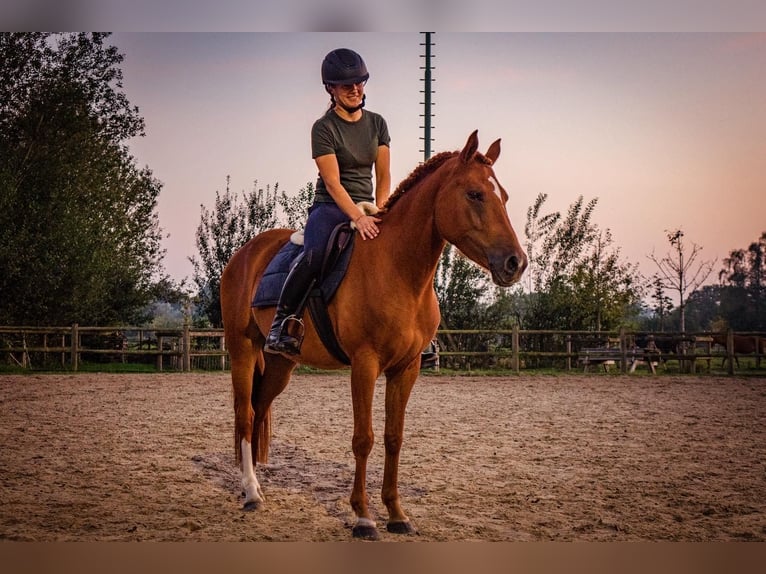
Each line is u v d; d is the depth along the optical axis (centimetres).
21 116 2186
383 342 427
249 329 523
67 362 2075
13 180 2081
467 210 404
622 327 2264
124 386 1391
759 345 2144
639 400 1218
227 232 2283
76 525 448
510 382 1584
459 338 2066
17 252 2044
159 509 488
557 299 2184
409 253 429
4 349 1752
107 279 2314
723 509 503
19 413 984
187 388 1360
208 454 692
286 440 780
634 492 549
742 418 990
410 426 896
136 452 699
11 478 577
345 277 441
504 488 558
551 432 853
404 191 452
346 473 614
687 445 764
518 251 393
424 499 521
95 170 2292
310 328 459
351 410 1053
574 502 518
